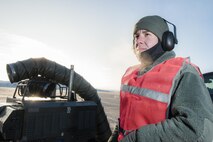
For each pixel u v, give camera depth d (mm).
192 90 1048
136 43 1476
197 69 1221
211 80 3256
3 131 4293
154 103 1162
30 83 5500
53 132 4820
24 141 4426
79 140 5281
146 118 1185
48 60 5926
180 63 1210
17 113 4434
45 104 4832
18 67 5355
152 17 1398
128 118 1297
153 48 1387
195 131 939
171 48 1366
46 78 5922
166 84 1154
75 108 5250
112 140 1541
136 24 1460
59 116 4953
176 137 977
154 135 1032
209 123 968
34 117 4574
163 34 1383
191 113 978
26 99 5016
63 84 6262
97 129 6867
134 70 1536
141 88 1273
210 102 1062
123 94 1449
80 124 5324
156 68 1294
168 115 1119
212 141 985
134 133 1114
